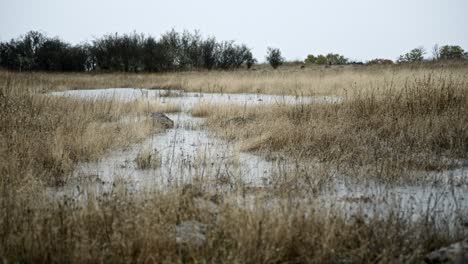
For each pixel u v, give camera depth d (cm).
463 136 639
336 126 713
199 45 2944
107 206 358
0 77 1817
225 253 283
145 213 336
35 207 365
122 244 290
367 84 1345
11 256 297
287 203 360
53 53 2852
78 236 307
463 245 288
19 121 674
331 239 300
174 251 294
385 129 710
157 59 2786
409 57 3303
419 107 793
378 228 330
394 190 463
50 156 543
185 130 864
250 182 470
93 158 591
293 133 691
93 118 873
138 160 570
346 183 489
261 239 296
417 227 341
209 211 362
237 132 762
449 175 511
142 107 1102
